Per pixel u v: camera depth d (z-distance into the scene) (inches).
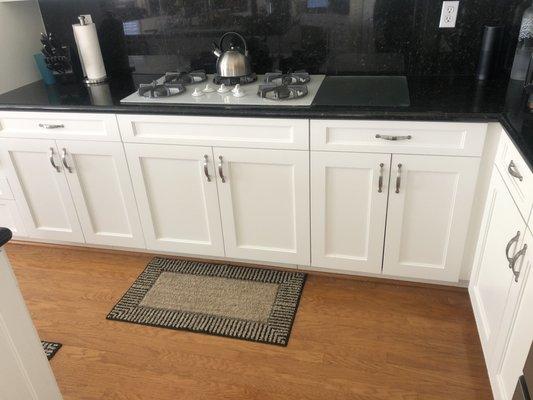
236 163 80.0
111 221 94.0
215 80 89.0
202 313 83.2
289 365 71.9
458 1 82.5
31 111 84.4
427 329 77.2
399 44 88.4
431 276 82.0
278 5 89.7
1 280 43.6
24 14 98.7
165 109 77.5
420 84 84.1
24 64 100.1
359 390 67.2
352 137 72.7
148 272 95.0
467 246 77.8
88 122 83.0
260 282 90.0
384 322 79.2
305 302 84.5
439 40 86.6
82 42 93.6
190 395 67.8
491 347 62.5
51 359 74.9
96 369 72.9
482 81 83.6
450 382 67.7
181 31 96.8
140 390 69.0
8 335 45.3
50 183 92.3
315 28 90.4
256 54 95.3
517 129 59.4
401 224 78.2
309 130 73.5
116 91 90.7
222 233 88.7
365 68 91.8
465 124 67.3
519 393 38.7
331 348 74.5
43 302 88.0
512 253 56.1
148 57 101.3
